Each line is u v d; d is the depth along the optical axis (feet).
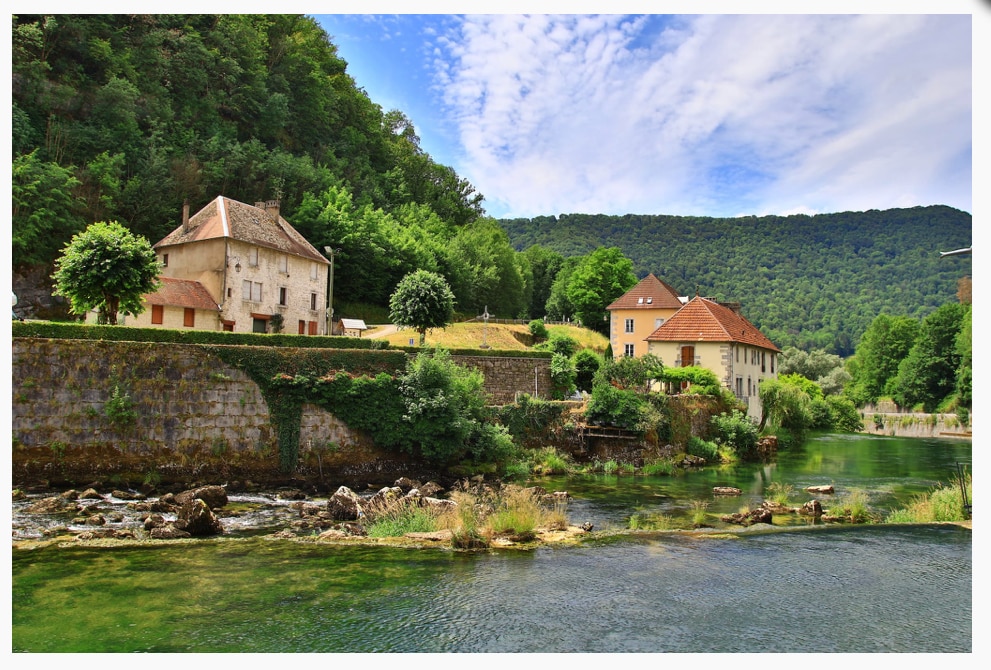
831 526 47.21
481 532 42.88
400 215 266.16
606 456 93.15
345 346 84.38
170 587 31.60
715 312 132.57
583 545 40.68
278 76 251.80
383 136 329.31
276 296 132.26
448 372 81.46
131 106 174.29
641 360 113.39
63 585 31.78
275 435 71.87
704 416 109.40
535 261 345.10
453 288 231.30
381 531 44.50
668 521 54.39
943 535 44.01
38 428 61.62
